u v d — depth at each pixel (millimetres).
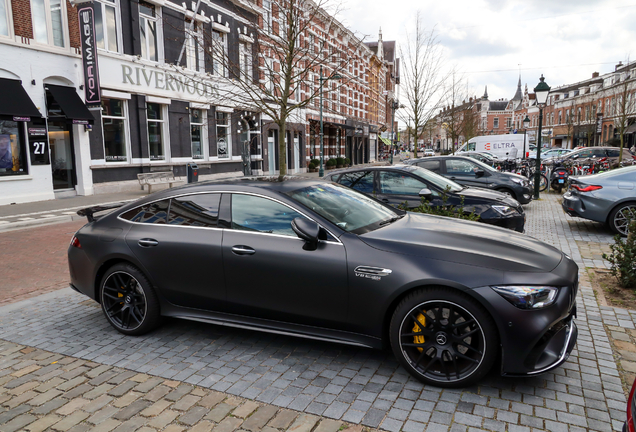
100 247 4168
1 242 8602
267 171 25438
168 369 3434
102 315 4730
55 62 14125
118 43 16188
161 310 4051
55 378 3336
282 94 10914
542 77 13578
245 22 20078
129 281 4117
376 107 51438
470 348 2971
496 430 2584
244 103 12672
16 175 13211
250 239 3605
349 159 37094
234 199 3824
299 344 3857
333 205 3830
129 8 16438
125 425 2719
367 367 3404
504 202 7008
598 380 3139
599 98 52406
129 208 4293
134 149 16984
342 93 36125
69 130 15031
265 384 3170
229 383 3195
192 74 19406
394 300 3152
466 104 39031
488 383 3123
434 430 2594
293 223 3336
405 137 81438
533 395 2951
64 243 8492
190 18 19125
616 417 2693
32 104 13234
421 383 3143
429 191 6344
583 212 8422
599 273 5809
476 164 11461
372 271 3180
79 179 15188
